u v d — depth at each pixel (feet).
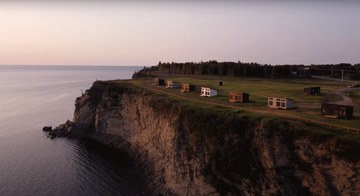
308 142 136.46
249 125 160.04
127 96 286.66
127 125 273.95
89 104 321.52
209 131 171.63
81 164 221.46
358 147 123.03
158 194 176.76
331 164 127.65
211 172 162.50
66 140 286.05
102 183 189.57
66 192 176.86
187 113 193.88
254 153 151.84
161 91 284.41
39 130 319.88
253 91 283.79
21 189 179.73
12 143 270.46
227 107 200.03
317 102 224.12
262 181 145.07
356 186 120.37
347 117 168.04
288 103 199.21
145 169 211.20
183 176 176.65
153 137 228.02
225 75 469.57
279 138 145.07
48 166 216.33
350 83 353.92
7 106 463.01
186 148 182.09
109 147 266.16
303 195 133.90
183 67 521.24
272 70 437.58
